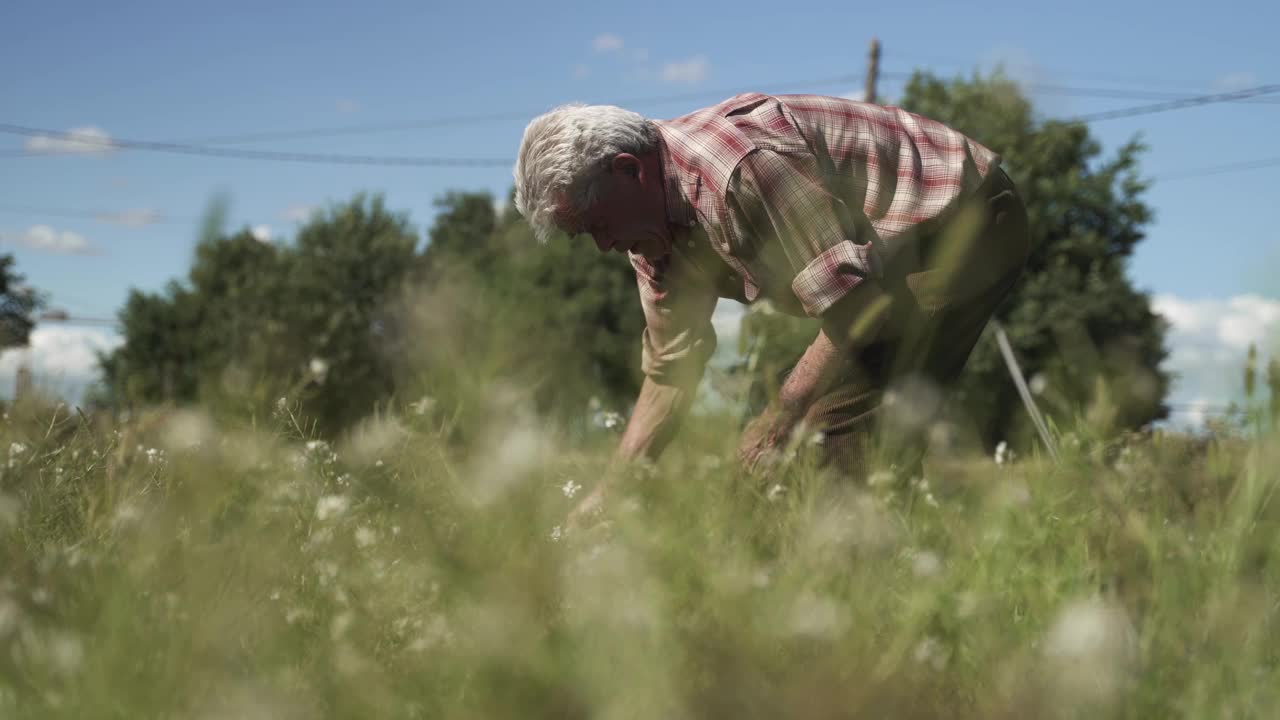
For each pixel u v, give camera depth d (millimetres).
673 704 947
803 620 1102
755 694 955
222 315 22031
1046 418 1828
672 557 1230
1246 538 1410
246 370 1612
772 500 1662
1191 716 1135
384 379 1588
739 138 2459
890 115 2648
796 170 2424
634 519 1388
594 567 1175
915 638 1167
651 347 2699
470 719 964
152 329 31625
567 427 1648
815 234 2410
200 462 1451
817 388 2449
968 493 1925
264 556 1296
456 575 1135
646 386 2676
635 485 1622
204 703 978
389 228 36375
